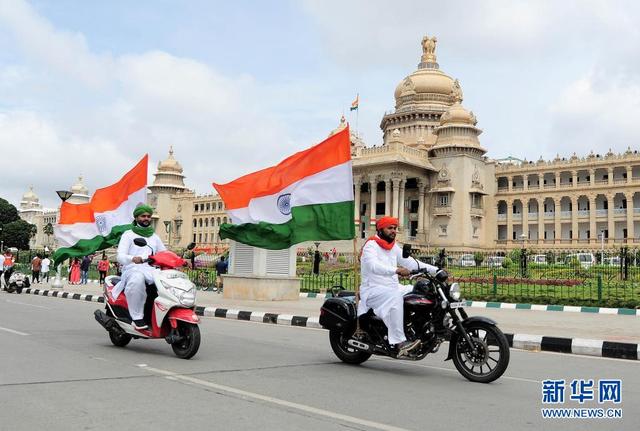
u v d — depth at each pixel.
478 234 76.56
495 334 8.07
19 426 5.40
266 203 15.19
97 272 48.22
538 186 79.56
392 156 72.38
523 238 76.38
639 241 69.62
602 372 9.44
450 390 7.58
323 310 9.88
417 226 78.25
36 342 10.92
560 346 12.11
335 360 9.95
